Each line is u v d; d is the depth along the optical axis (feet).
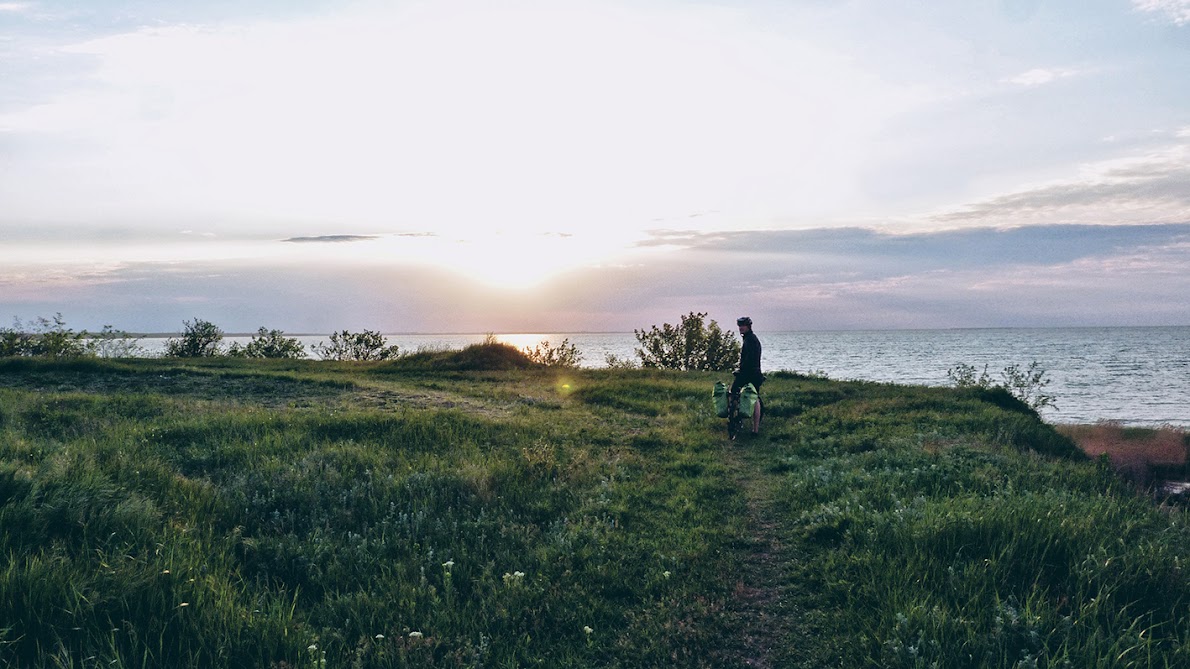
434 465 32.53
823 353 511.81
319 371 87.66
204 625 15.60
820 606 19.40
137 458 28.73
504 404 60.49
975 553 20.20
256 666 14.79
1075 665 14.66
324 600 18.94
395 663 15.83
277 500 26.55
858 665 16.03
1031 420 53.93
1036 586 17.65
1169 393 201.57
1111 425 75.10
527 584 20.48
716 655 17.02
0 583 14.82
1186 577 17.80
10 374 64.85
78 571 16.05
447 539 23.63
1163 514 25.95
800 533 25.25
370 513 25.68
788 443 44.80
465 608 18.62
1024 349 567.59
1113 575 18.01
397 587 19.49
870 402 59.98
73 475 21.81
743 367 47.37
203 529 21.94
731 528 26.18
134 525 19.70
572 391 71.61
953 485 29.35
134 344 107.55
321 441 38.50
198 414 45.62
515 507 27.84
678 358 125.18
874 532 22.53
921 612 16.94
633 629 18.19
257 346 150.10
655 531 25.76
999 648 15.40
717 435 47.70
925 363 352.90
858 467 34.50
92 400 48.03
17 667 13.48
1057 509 22.95
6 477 19.75
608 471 34.45
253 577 19.97
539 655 16.98
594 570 21.59
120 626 14.94
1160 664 14.87
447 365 93.97
